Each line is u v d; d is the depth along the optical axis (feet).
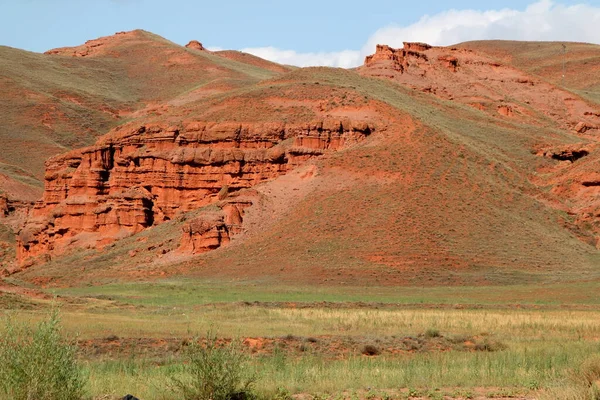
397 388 108.47
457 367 123.95
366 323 195.31
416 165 423.23
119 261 407.44
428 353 148.77
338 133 456.45
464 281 333.42
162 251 401.90
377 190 404.77
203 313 216.95
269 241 380.58
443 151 441.27
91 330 161.58
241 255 374.84
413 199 394.73
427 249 358.23
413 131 458.09
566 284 323.98
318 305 248.11
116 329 165.68
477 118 607.37
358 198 399.85
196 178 465.47
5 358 85.05
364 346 152.56
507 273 345.92
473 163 445.37
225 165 461.37
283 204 412.57
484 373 117.19
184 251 395.96
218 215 404.77
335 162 430.61
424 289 317.01
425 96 625.41
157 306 238.27
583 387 97.76
